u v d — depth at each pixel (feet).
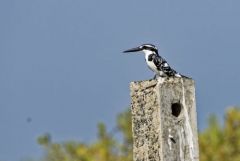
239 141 91.45
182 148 58.13
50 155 94.63
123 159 94.22
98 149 93.97
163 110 58.13
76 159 94.68
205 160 91.45
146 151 58.80
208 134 92.27
